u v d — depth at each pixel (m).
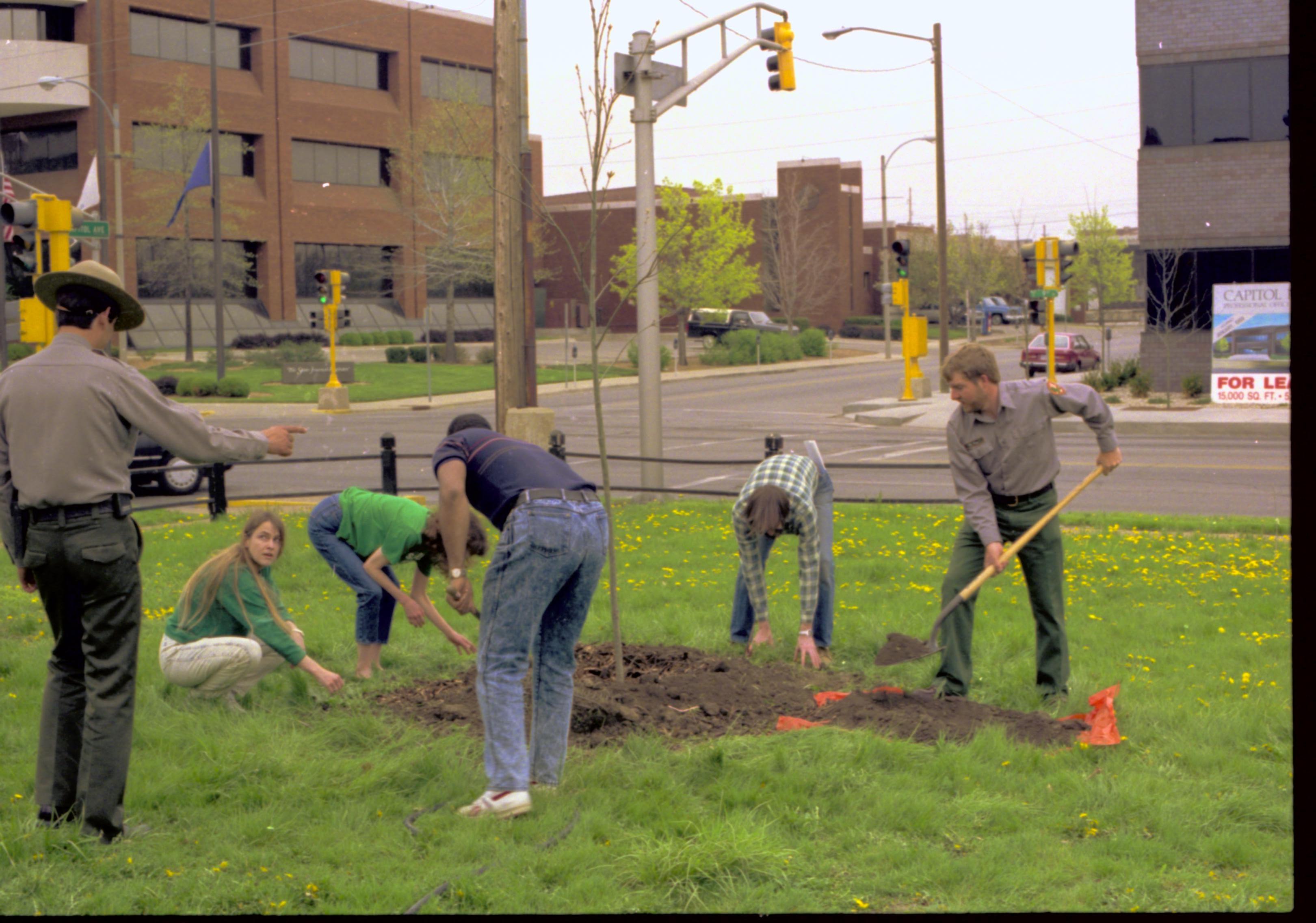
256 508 14.44
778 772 4.85
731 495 12.59
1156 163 31.42
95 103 47.53
